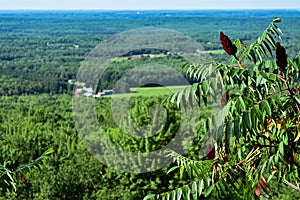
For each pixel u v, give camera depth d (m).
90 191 15.60
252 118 2.33
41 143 20.02
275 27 3.08
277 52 2.61
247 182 2.84
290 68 2.93
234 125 2.36
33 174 14.51
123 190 13.84
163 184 13.31
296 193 8.86
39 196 13.98
